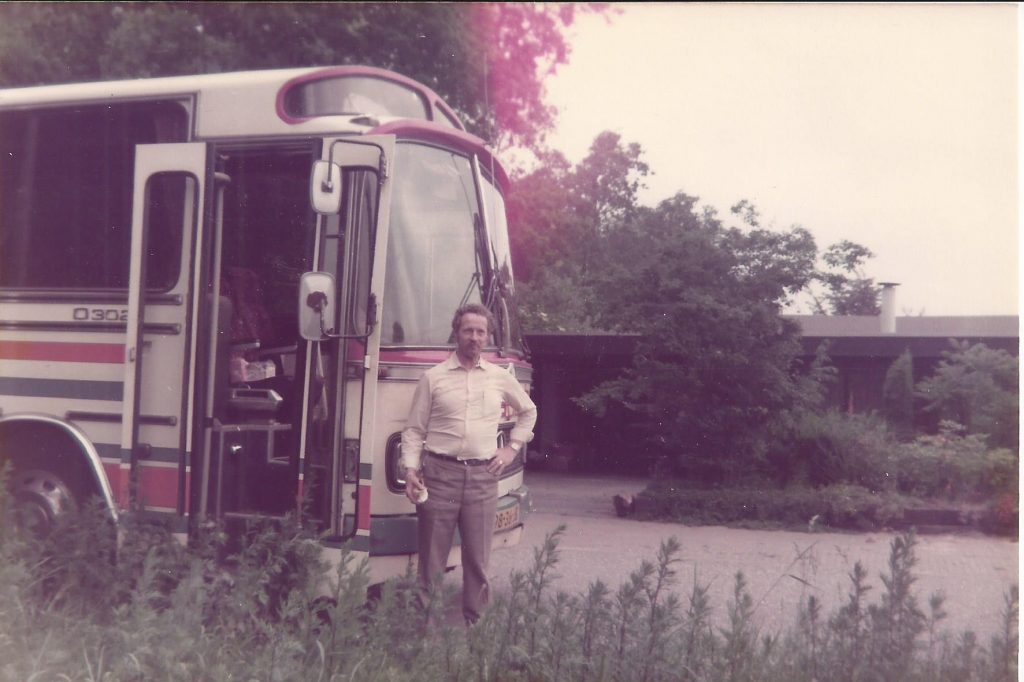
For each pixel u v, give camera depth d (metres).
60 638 4.17
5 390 5.85
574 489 14.57
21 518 5.69
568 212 14.27
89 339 5.72
